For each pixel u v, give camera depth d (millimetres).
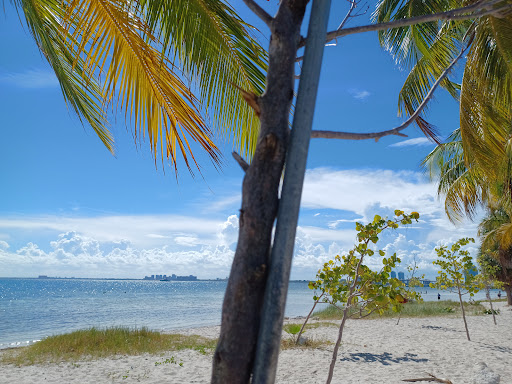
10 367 9367
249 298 1842
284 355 10188
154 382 8000
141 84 3688
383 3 7461
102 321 27500
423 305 27344
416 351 10773
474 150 6406
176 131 3736
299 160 1941
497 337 13344
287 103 2066
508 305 31719
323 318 21516
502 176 8320
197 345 12273
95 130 4660
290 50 2109
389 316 21453
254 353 1819
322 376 8109
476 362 9234
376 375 8141
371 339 13086
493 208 16406
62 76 4172
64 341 11992
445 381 7277
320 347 11250
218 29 3324
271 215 1933
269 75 2094
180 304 51812
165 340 13039
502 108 6027
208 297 77562
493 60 5809
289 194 1896
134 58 3645
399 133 2779
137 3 3242
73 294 94000
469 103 6289
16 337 18953
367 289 4422
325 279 5840
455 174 15094
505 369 8477
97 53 3557
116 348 11422
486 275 17047
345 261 5449
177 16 3088
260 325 1814
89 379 8242
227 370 1794
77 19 3615
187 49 3164
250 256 1874
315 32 2092
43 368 9234
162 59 3148
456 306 29031
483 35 5746
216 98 3521
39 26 3736
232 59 3480
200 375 8562
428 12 6574
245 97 2064
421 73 7094
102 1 3297
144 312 36562
